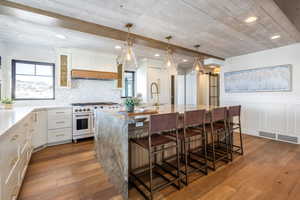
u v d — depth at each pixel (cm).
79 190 179
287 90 344
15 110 251
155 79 496
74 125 352
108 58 416
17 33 278
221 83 478
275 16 219
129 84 523
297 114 334
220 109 246
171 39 305
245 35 286
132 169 207
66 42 327
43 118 312
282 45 347
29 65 357
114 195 171
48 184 189
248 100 415
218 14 212
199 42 323
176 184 191
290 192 172
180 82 679
